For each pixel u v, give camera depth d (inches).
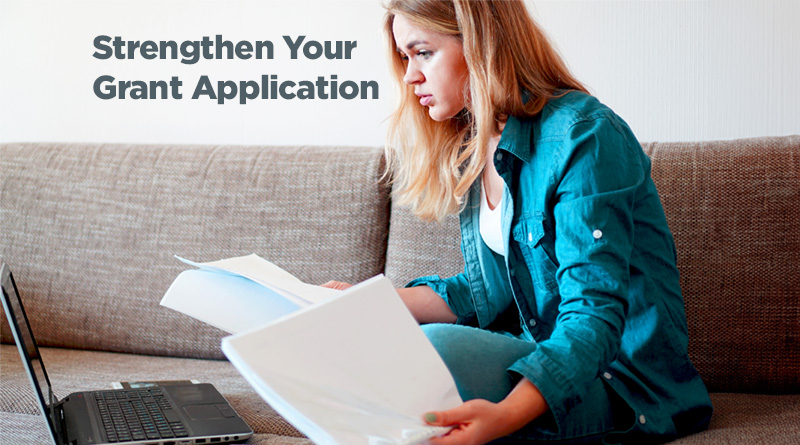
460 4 41.1
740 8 59.7
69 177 67.7
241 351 24.6
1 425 44.1
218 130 75.0
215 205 63.2
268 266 46.3
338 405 25.7
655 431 37.2
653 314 39.7
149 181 65.6
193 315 40.9
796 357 48.8
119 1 76.5
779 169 50.2
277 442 40.9
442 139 50.1
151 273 63.8
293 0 71.8
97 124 78.3
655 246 40.9
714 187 51.1
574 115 39.2
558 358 32.2
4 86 80.5
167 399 46.5
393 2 43.5
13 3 79.1
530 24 43.1
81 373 57.0
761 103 59.9
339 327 27.3
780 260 49.3
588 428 36.5
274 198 62.0
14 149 70.5
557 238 36.8
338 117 71.6
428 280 50.3
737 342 49.9
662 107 62.3
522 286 42.8
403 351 28.3
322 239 60.3
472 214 48.3
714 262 50.5
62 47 78.4
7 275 44.3
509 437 34.6
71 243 66.2
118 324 64.3
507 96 41.3
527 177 40.6
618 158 37.3
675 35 61.4
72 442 37.9
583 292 34.4
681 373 40.7
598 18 63.1
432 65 43.6
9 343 68.3
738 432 39.3
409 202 53.2
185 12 74.9
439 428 27.5
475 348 34.2
